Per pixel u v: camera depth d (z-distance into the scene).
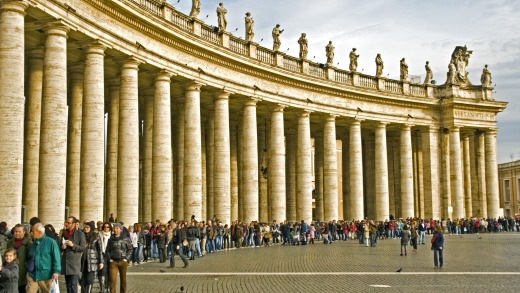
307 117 49.47
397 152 62.22
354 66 54.91
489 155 62.47
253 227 41.19
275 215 46.03
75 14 26.89
